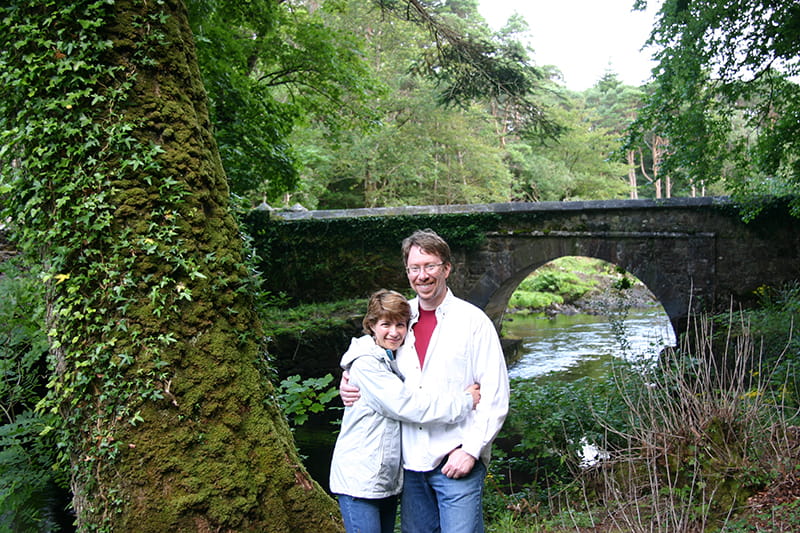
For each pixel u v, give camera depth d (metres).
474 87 10.12
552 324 24.41
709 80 11.16
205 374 2.48
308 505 2.61
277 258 17.91
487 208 16.67
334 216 17.75
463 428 2.30
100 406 2.37
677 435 4.16
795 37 9.48
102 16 2.52
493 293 16.67
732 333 8.59
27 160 2.49
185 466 2.35
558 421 5.89
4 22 2.51
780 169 11.78
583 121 44.72
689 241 15.09
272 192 13.77
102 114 2.49
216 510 2.33
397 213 17.30
